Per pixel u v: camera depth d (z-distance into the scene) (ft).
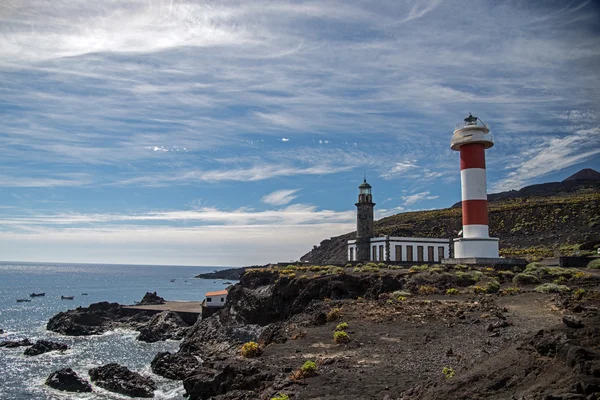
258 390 67.97
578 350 42.57
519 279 144.15
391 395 55.77
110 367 157.48
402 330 91.86
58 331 265.13
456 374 53.06
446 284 147.95
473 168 184.85
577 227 326.85
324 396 58.08
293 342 89.71
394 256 234.58
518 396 40.75
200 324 243.19
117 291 637.71
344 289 165.68
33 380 160.15
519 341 55.42
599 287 125.49
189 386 90.12
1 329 271.08
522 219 367.86
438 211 512.63
